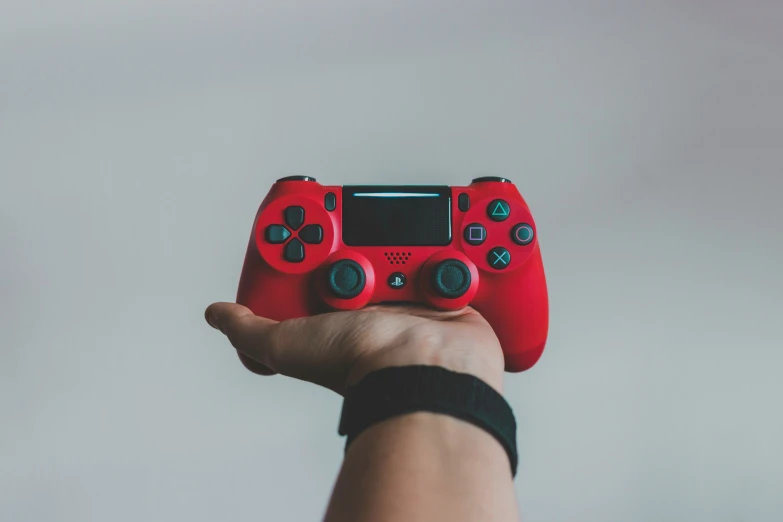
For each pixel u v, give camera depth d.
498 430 0.26
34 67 0.58
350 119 0.60
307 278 0.43
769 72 0.60
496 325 0.44
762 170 0.60
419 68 0.60
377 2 0.60
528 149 0.60
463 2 0.60
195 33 0.59
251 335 0.37
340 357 0.33
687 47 0.60
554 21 0.60
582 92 0.60
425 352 0.31
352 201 0.44
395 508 0.22
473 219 0.44
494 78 0.60
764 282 0.59
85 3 0.59
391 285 0.43
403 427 0.25
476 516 0.22
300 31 0.60
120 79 0.59
